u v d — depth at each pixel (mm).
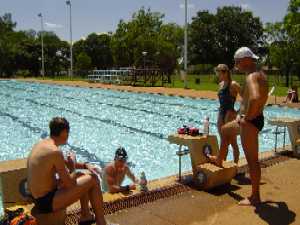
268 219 4574
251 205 4988
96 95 25172
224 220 4559
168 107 18672
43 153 3650
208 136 5922
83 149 10391
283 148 8055
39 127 13781
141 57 43500
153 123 14422
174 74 44719
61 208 3740
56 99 22969
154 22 46969
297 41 30234
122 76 33625
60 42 71500
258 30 82438
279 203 5062
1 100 22531
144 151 10094
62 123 3809
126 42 45969
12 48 61594
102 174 5523
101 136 12031
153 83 31250
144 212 4789
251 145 4824
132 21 46438
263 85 4695
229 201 5164
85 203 4199
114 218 4605
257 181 4969
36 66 64500
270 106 17641
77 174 4094
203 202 5125
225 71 6215
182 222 4512
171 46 44062
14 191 4027
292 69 33469
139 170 8383
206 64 79625
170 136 5984
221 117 6320
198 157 5695
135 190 5414
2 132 12836
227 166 5684
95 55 75812
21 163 4277
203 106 18828
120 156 5477
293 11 29359
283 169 6598
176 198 5262
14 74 63406
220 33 81250
